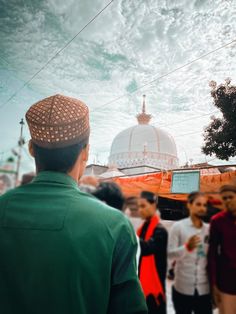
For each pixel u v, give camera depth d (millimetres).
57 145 884
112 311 744
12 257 735
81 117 920
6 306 708
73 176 924
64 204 809
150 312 2607
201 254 2889
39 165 917
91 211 805
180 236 2961
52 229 751
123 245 788
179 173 8312
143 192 2910
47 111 889
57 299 696
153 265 2686
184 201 9180
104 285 729
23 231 760
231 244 2854
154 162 31188
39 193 845
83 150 995
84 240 743
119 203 2387
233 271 2826
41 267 715
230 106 10969
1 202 847
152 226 2803
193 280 2840
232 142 11938
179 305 2930
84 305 705
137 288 765
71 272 712
